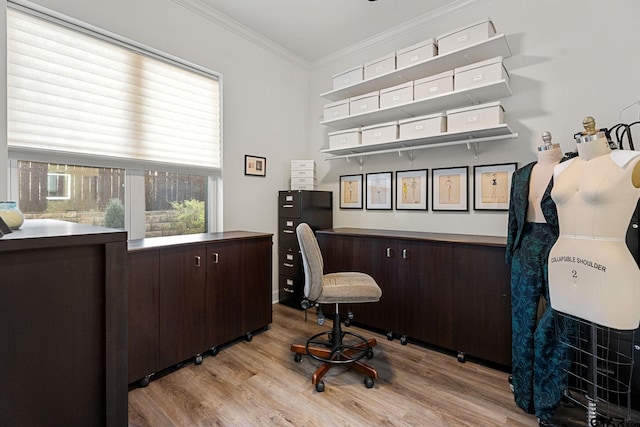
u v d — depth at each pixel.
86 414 0.69
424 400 1.75
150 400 1.75
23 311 0.61
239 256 2.47
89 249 0.69
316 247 1.95
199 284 2.19
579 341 1.59
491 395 1.80
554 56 2.27
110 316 0.72
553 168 1.65
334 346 2.09
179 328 2.06
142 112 2.42
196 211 2.88
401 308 2.50
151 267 1.92
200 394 1.80
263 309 2.67
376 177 3.30
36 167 1.96
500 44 2.21
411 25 2.94
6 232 0.64
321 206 3.47
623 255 1.22
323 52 3.57
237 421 1.58
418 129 2.58
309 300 1.95
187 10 2.64
